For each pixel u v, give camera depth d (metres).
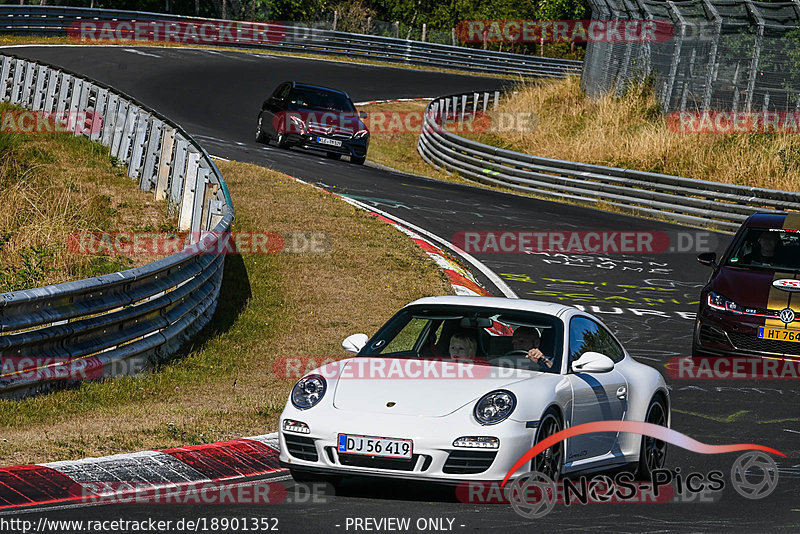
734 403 38.53
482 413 23.81
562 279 63.47
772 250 48.00
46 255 48.66
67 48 156.38
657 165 105.88
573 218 84.50
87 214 59.88
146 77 144.00
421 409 24.12
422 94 173.25
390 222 73.00
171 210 63.03
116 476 25.36
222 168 81.75
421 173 119.75
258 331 47.31
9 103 93.31
